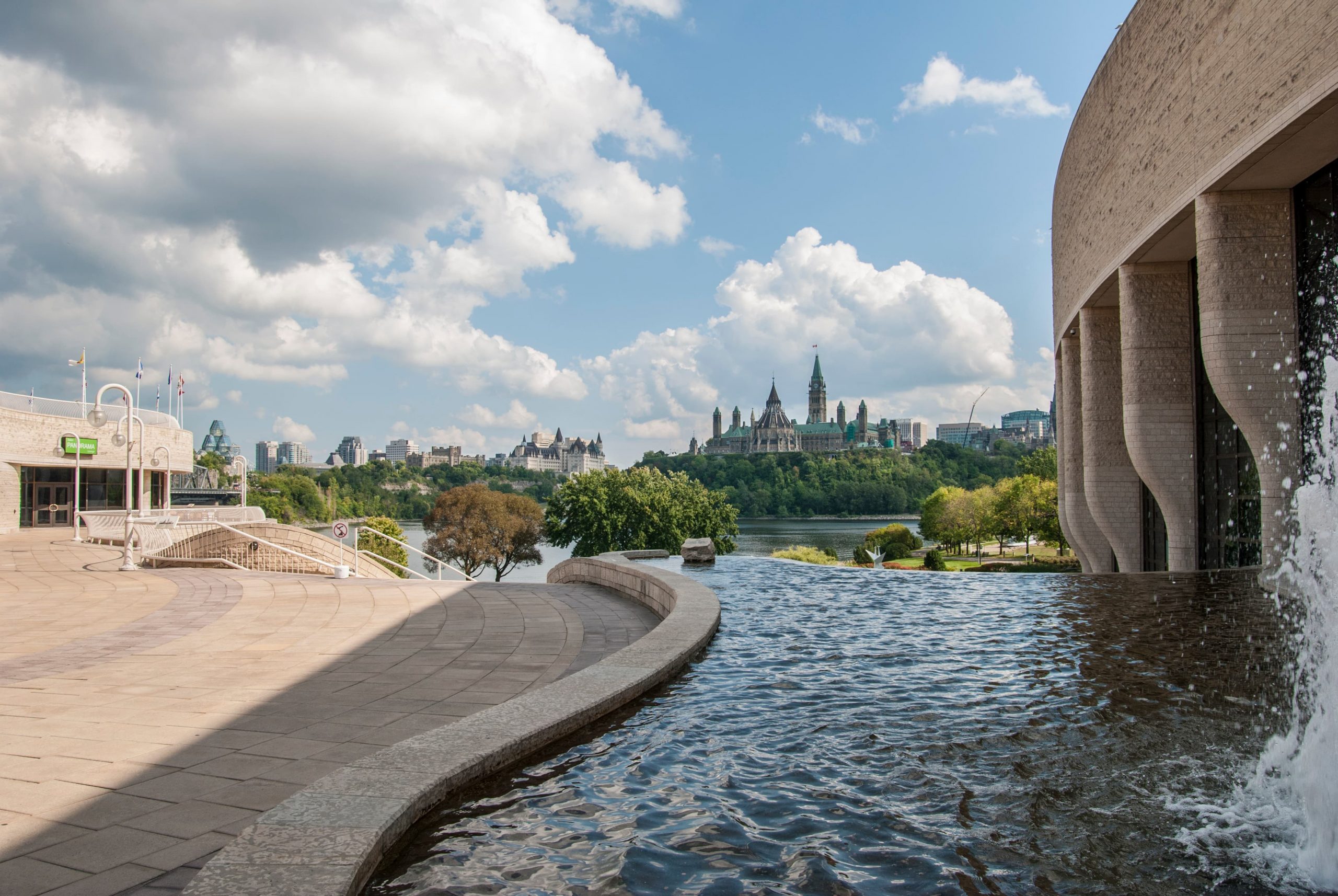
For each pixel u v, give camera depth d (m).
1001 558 78.94
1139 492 27.78
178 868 3.80
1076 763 5.61
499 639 10.26
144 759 5.46
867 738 6.16
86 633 10.82
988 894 3.86
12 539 31.94
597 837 4.46
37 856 3.91
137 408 45.69
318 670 8.44
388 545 59.44
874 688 7.63
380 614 12.49
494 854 4.24
